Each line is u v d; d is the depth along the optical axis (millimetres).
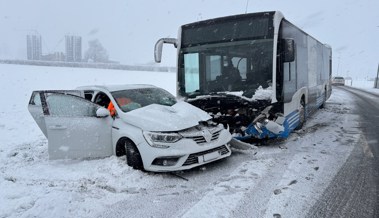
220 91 7301
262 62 6863
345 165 5680
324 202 4148
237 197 4348
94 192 4707
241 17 7250
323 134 8414
